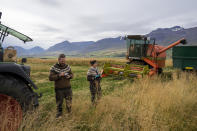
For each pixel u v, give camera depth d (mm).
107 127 3354
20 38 4383
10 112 2867
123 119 3664
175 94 5230
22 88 2959
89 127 3457
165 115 4027
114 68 10977
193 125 3785
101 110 4109
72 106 4277
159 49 12625
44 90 8188
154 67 11898
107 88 7902
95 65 5043
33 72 15188
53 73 3941
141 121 3520
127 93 5945
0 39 3861
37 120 3098
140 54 12719
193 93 5730
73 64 26797
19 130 2797
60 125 3195
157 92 5336
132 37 12570
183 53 9375
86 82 10305
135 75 9883
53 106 4660
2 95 2836
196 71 9023
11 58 3398
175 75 8773
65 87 4051
